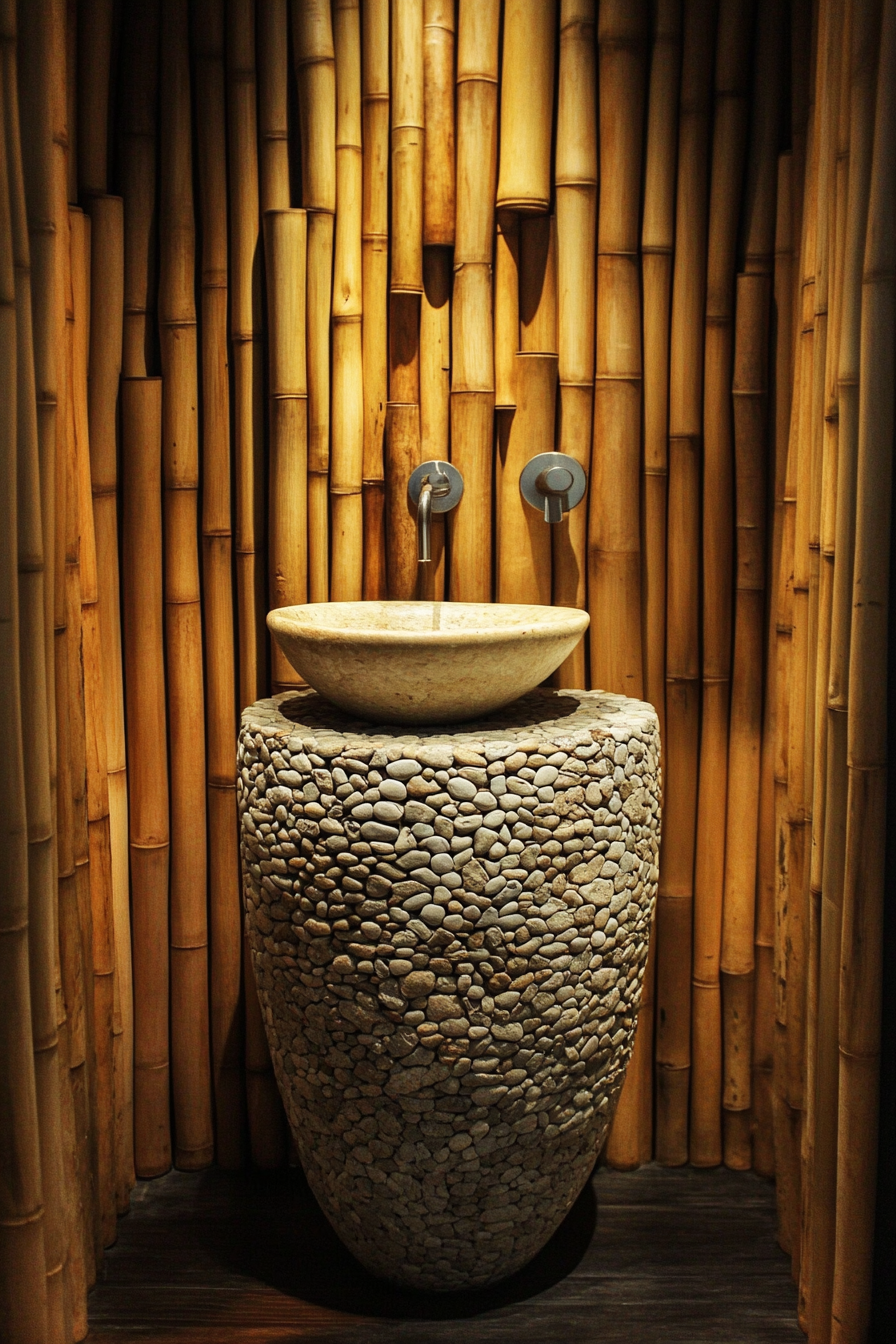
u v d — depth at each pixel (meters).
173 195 2.00
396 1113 1.61
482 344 2.01
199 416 2.07
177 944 2.13
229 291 2.04
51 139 1.57
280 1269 1.87
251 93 1.99
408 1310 1.77
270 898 1.64
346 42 1.96
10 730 1.50
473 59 1.94
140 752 2.07
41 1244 1.58
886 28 1.43
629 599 2.08
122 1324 1.74
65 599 1.71
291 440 2.02
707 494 2.07
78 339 1.85
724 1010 2.17
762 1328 1.73
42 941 1.58
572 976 1.59
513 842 1.52
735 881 2.13
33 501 1.54
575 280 2.01
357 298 2.02
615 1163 2.19
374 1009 1.57
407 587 2.09
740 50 1.96
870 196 1.48
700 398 2.06
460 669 1.56
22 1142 1.55
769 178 1.99
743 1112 2.17
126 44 1.97
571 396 2.04
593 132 1.98
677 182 2.01
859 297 1.53
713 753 2.12
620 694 2.04
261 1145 2.16
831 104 1.65
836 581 1.58
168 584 2.07
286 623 1.65
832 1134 1.65
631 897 1.65
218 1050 2.17
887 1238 1.60
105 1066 1.94
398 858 1.51
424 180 2.00
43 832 1.57
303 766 1.56
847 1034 1.57
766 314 2.02
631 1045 1.76
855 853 1.54
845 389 1.55
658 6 1.96
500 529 2.08
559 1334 1.71
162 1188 2.12
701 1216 2.03
